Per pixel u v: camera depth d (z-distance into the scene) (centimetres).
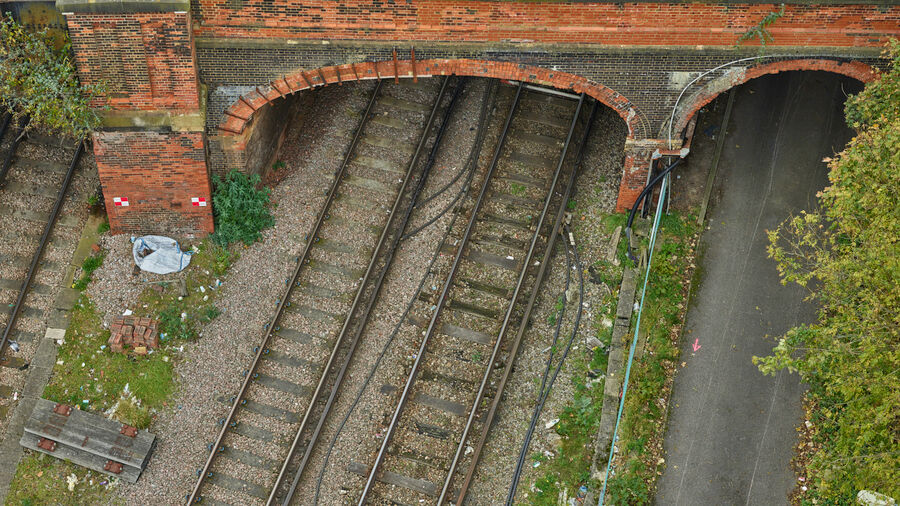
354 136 2195
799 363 1491
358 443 1783
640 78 1870
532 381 1853
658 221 2009
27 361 1856
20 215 2019
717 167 2147
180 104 1827
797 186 2125
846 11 1762
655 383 1814
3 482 1727
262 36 1809
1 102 1997
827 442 1742
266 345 1886
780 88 2286
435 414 1819
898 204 1425
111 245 1997
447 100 2275
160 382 1836
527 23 1794
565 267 2005
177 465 1752
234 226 1989
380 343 1903
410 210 2086
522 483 1739
